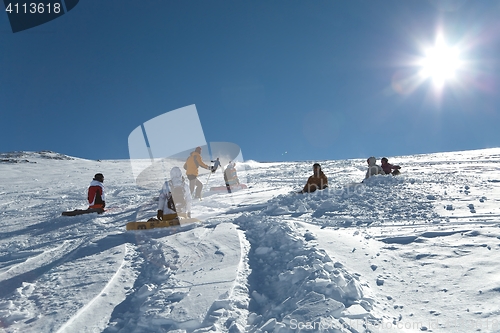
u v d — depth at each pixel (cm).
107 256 507
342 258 384
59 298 359
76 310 327
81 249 564
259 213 721
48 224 920
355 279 320
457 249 369
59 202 1455
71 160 4578
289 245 450
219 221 694
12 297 371
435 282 301
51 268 473
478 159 1802
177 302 319
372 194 781
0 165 3750
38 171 3281
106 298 352
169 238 579
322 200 780
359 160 2853
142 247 543
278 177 1738
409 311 262
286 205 787
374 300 282
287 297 309
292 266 376
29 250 618
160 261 456
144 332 278
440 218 541
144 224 690
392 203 686
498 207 579
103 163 4150
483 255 342
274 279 358
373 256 380
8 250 649
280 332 250
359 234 479
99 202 1040
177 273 402
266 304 310
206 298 321
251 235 548
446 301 268
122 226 786
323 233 497
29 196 1733
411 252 379
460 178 941
